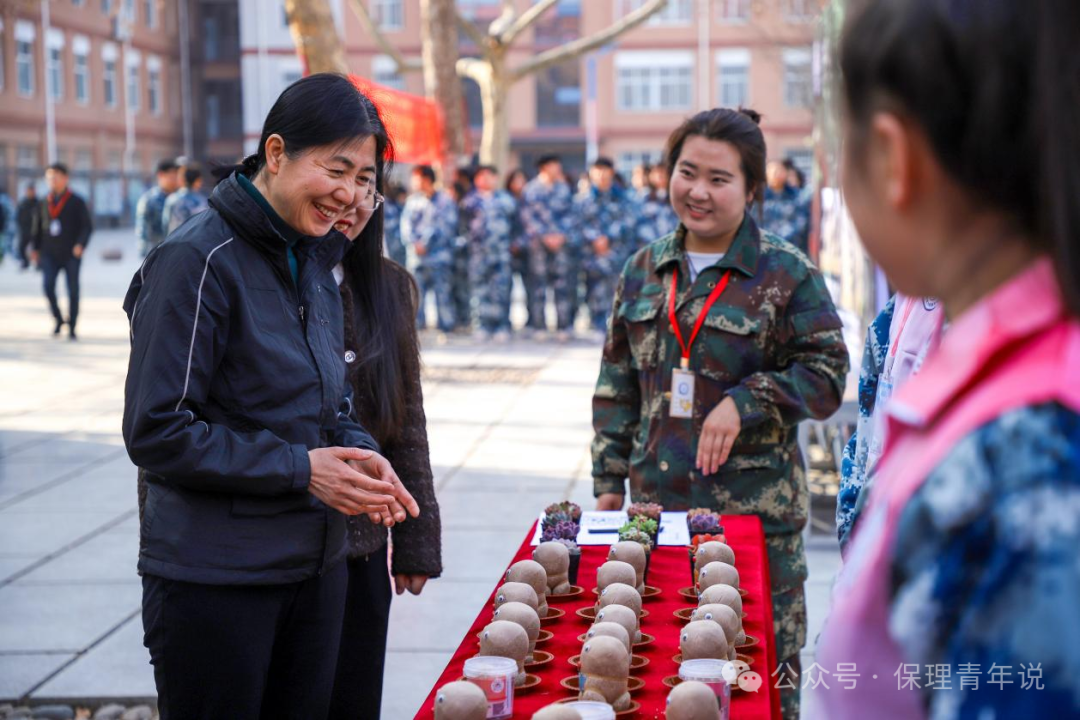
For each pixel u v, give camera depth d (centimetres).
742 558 277
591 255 1375
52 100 3750
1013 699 74
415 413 302
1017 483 76
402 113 1364
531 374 1102
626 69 4159
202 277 217
